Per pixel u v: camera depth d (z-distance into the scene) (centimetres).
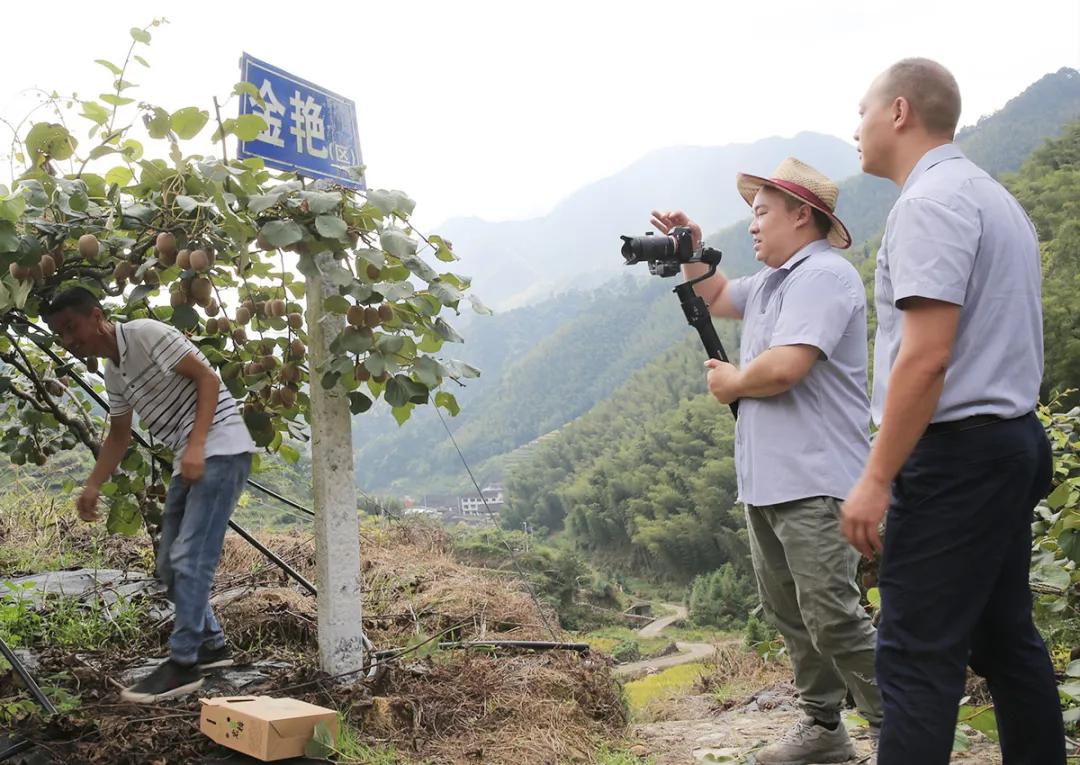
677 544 7350
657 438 9131
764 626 881
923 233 188
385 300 332
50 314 313
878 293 209
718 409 8838
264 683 337
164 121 310
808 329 259
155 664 356
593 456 10731
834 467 262
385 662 349
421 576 538
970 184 194
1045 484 198
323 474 341
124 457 387
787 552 266
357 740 292
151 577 470
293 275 377
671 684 829
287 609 413
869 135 216
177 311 329
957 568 188
